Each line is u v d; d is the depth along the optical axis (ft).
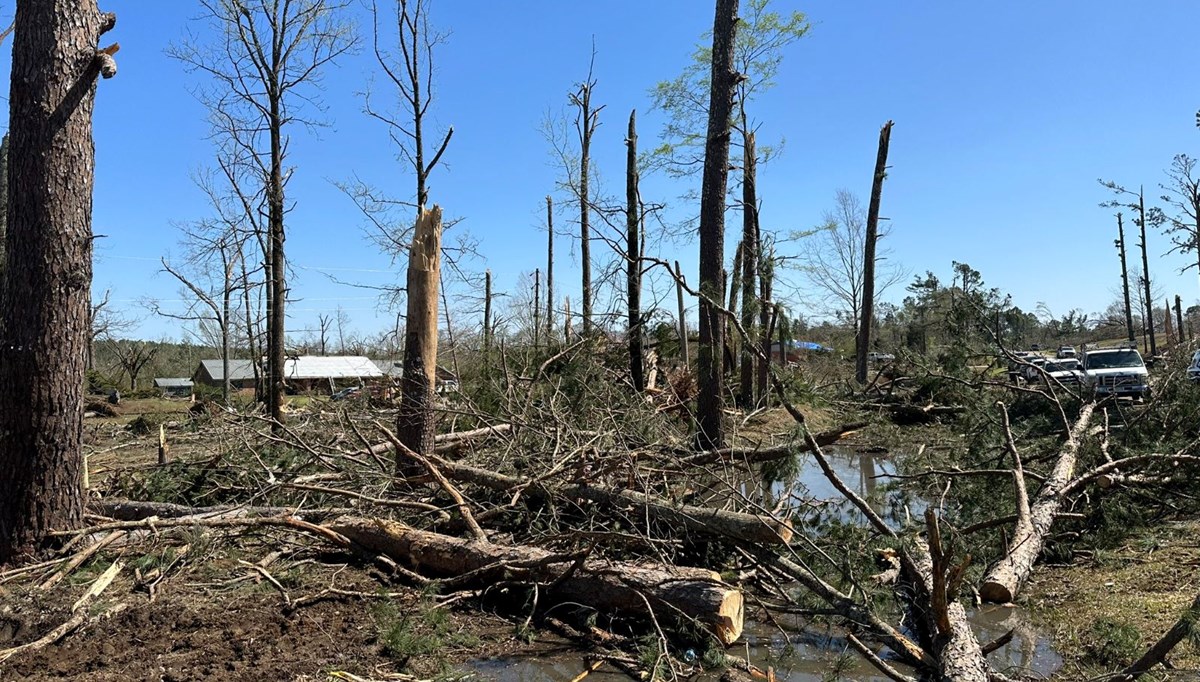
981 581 19.19
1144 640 15.35
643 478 23.44
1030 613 18.26
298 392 46.34
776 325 27.76
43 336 18.43
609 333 42.52
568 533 19.69
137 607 16.44
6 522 18.20
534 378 33.22
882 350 100.17
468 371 38.09
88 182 19.16
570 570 17.84
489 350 38.22
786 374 24.81
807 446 21.67
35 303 18.38
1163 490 25.96
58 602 16.38
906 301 92.48
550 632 17.38
